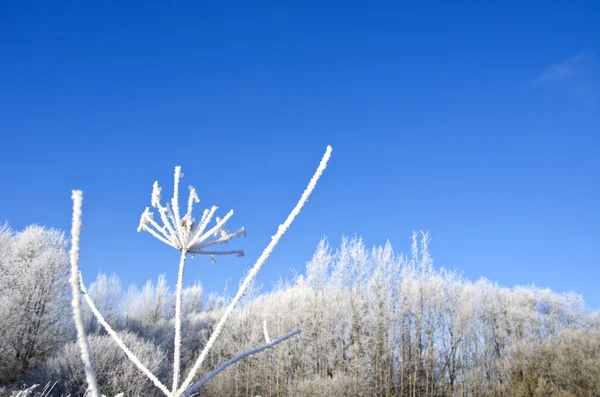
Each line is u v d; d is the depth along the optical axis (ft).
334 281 93.66
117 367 64.85
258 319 93.50
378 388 81.61
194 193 6.05
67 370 63.82
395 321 87.92
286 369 85.05
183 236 5.70
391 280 91.56
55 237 93.30
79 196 2.79
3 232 97.76
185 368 83.66
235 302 4.43
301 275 98.58
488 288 106.11
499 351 95.09
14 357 74.08
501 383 87.15
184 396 4.47
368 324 88.48
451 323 91.61
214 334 4.51
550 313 106.01
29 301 81.00
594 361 73.97
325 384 71.77
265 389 81.20
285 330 87.71
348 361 85.87
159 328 111.04
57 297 83.76
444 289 97.45
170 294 144.36
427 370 83.05
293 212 4.07
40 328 79.51
